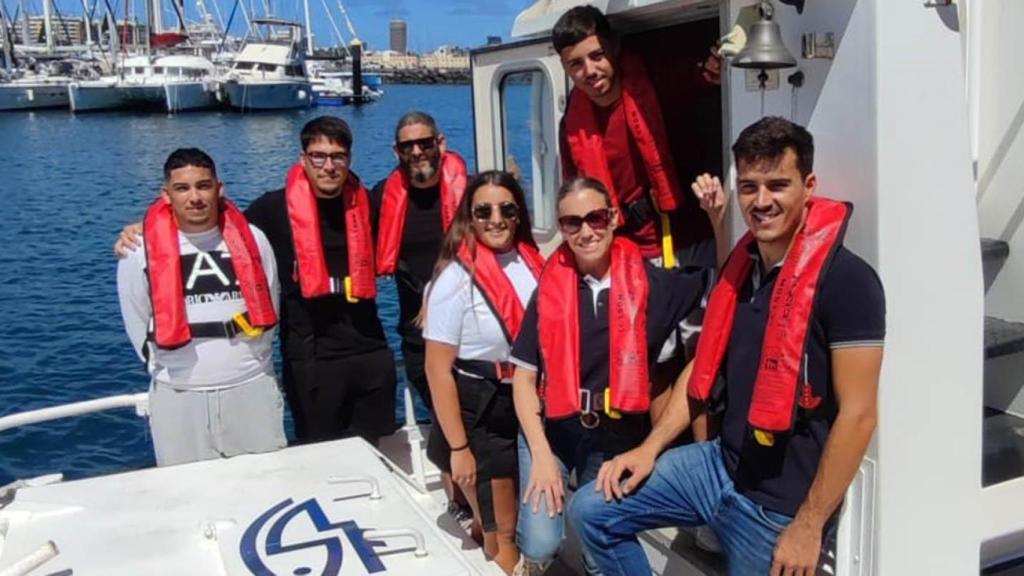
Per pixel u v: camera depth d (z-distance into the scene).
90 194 30.80
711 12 3.32
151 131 54.38
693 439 3.24
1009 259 3.49
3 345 13.58
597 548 2.95
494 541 3.47
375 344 4.44
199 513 2.73
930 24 2.46
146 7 72.94
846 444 2.38
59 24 82.12
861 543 2.65
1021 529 3.01
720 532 2.74
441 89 115.94
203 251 3.82
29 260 20.02
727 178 3.03
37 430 9.77
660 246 3.66
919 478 2.63
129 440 9.56
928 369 2.58
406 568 2.41
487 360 3.30
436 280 3.32
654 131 3.44
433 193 4.29
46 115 65.62
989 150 3.50
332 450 3.17
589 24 3.32
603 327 2.95
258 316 3.87
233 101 67.50
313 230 4.16
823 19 2.56
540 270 3.39
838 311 2.36
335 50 86.44
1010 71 3.40
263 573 2.38
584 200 2.87
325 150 4.07
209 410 3.87
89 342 13.70
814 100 2.62
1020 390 3.49
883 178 2.46
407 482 3.21
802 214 2.46
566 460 3.19
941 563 2.71
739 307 2.63
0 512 2.74
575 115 3.60
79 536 2.62
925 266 2.54
